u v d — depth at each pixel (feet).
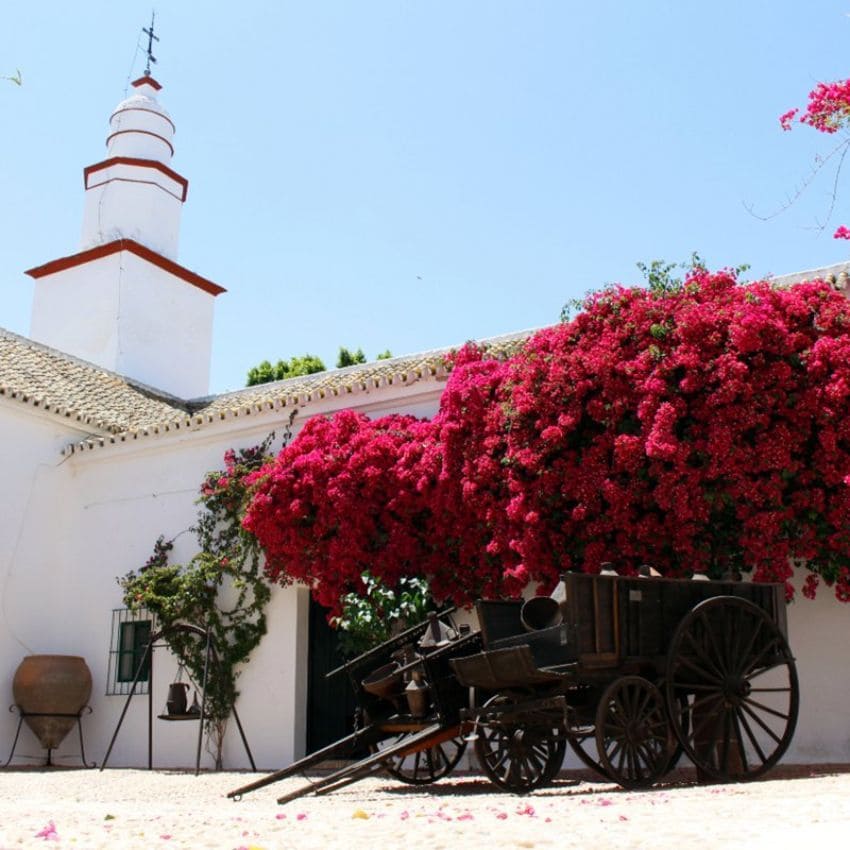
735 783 24.58
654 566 33.24
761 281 35.73
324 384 52.21
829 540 31.81
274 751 43.24
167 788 33.86
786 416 32.42
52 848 15.01
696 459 32.89
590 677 23.90
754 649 26.78
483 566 37.73
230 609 46.24
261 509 43.27
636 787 23.75
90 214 75.77
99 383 63.57
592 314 36.27
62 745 49.19
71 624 51.83
